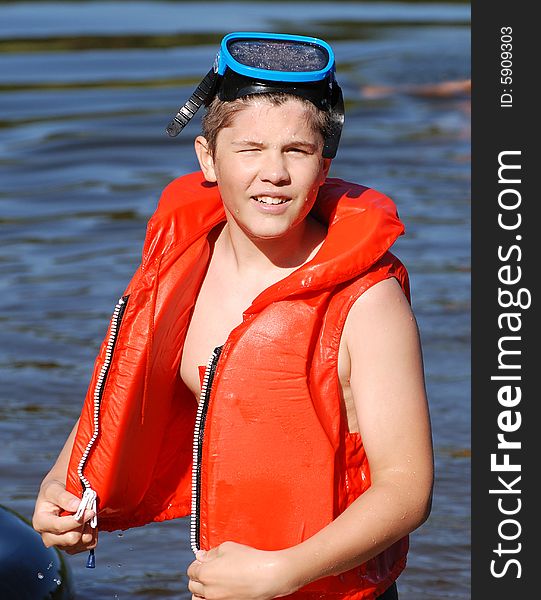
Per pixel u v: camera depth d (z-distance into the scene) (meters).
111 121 26.81
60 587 9.77
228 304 7.66
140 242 19.12
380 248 6.97
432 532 11.26
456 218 20.05
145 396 7.65
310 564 6.67
